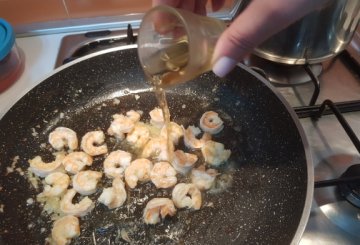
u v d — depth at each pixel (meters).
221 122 0.29
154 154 0.28
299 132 0.25
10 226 0.23
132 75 0.32
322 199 0.23
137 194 0.25
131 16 0.37
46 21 0.37
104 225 0.24
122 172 0.26
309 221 0.22
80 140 0.29
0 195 0.25
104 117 0.30
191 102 0.32
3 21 0.32
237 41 0.16
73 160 0.27
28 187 0.26
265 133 0.28
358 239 0.21
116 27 0.36
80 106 0.31
